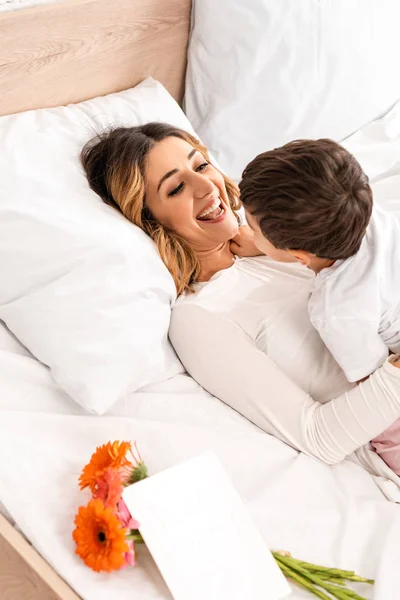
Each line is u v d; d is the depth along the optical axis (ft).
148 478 3.05
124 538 2.78
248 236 4.47
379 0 5.67
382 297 3.45
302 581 2.99
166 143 4.22
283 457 3.60
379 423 3.43
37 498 3.13
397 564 3.08
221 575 2.88
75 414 3.64
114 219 4.00
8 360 3.57
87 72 4.75
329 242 3.29
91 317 3.57
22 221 3.66
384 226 3.61
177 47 5.31
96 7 4.58
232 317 4.05
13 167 3.83
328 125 5.70
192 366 3.96
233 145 5.39
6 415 3.39
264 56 5.19
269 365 3.78
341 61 5.53
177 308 4.09
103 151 4.20
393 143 5.77
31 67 4.38
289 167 3.22
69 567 2.87
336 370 3.93
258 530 3.11
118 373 3.58
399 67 5.99
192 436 3.55
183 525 2.96
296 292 4.13
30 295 3.62
